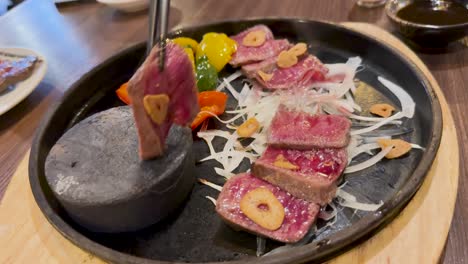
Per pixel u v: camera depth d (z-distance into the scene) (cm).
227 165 39
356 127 40
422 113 39
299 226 33
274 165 35
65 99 42
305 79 43
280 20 48
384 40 47
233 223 34
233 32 49
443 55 47
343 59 46
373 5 55
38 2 67
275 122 39
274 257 30
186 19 57
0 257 34
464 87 43
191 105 33
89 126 36
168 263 30
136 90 31
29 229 35
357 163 38
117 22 59
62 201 33
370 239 32
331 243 30
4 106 44
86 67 51
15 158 42
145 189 33
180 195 36
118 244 35
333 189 35
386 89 43
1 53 51
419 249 31
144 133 33
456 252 34
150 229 35
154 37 34
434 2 49
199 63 43
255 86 45
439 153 36
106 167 34
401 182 36
